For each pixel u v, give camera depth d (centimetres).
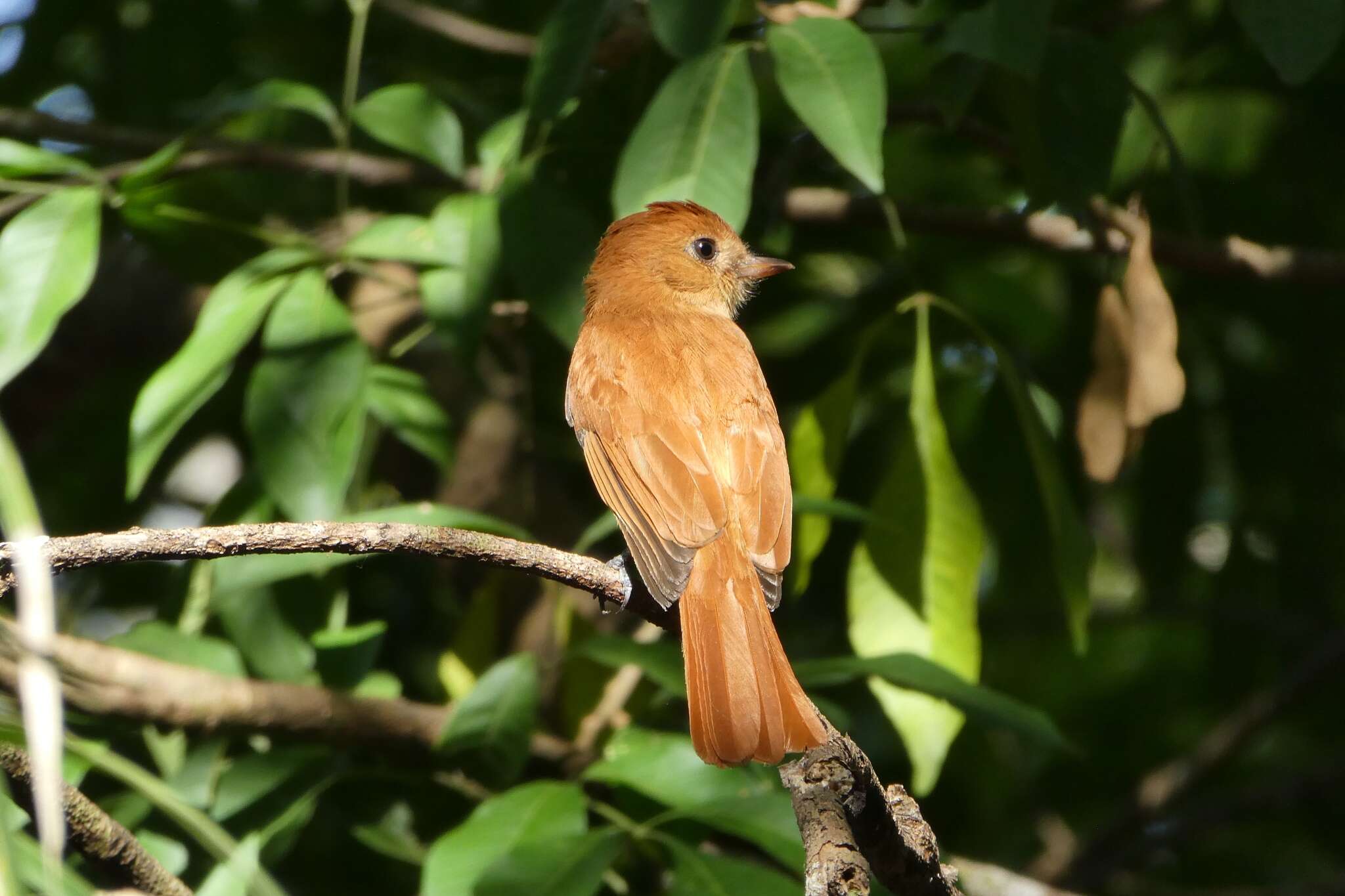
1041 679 1499
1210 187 1299
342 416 883
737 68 866
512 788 886
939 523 930
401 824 976
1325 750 1576
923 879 642
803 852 772
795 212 1164
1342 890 1338
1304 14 855
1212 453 1316
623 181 855
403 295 1187
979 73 959
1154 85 1269
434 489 1390
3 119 1138
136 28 1295
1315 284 1137
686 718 1031
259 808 907
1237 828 1523
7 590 578
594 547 1320
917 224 1154
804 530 966
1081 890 1370
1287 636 1429
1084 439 954
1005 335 1294
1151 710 1494
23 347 867
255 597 949
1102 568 1600
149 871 719
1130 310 948
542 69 895
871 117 801
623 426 834
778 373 1288
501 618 1233
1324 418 1334
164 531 598
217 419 1256
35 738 390
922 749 912
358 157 1140
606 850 766
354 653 939
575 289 937
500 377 1334
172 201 1090
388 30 1379
